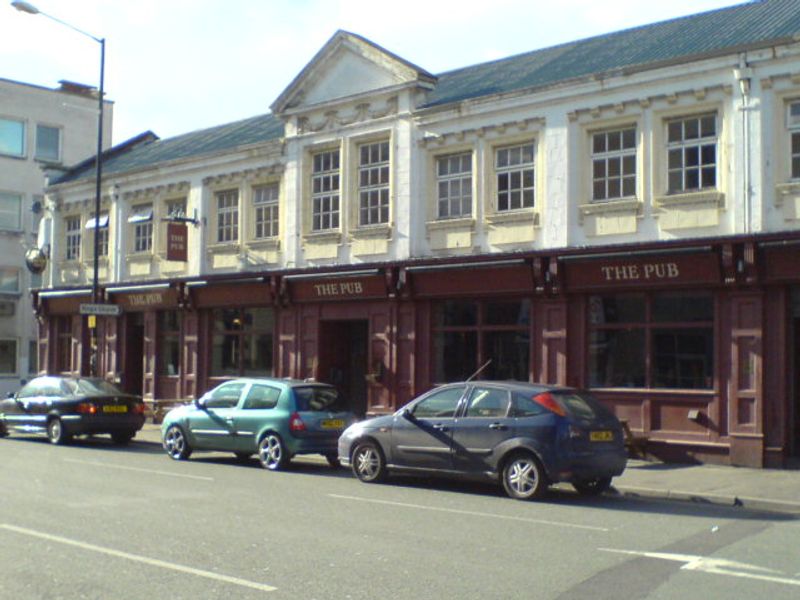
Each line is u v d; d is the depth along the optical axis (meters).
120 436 20.78
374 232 20.58
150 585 7.35
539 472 12.21
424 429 13.39
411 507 11.48
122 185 27.42
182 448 17.16
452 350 19.33
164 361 26.14
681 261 15.78
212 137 27.69
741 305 15.42
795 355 15.43
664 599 7.00
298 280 21.67
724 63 15.66
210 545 8.88
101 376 27.86
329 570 7.87
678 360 16.30
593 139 17.45
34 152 39.19
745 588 7.36
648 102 16.50
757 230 15.27
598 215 17.09
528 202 18.31
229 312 24.30
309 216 22.22
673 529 10.15
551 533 9.72
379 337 20.42
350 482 14.07
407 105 20.12
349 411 16.41
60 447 19.48
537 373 17.78
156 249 26.27
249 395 16.44
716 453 15.62
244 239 23.69
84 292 28.06
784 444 15.02
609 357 17.08
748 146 15.41
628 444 15.98
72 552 8.53
